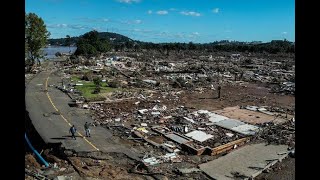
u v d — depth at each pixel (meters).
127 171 21.56
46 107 38.28
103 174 20.72
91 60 95.12
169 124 33.00
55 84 55.47
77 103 40.12
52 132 28.66
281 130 32.03
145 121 34.03
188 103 44.28
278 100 48.53
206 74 74.38
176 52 154.00
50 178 19.67
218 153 25.89
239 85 62.03
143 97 46.22
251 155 25.28
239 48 163.88
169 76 69.94
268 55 138.88
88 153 24.03
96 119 33.94
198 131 30.62
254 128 32.25
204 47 180.38
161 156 24.23
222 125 33.00
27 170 20.64
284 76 73.06
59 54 131.38
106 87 53.25
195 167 22.66
